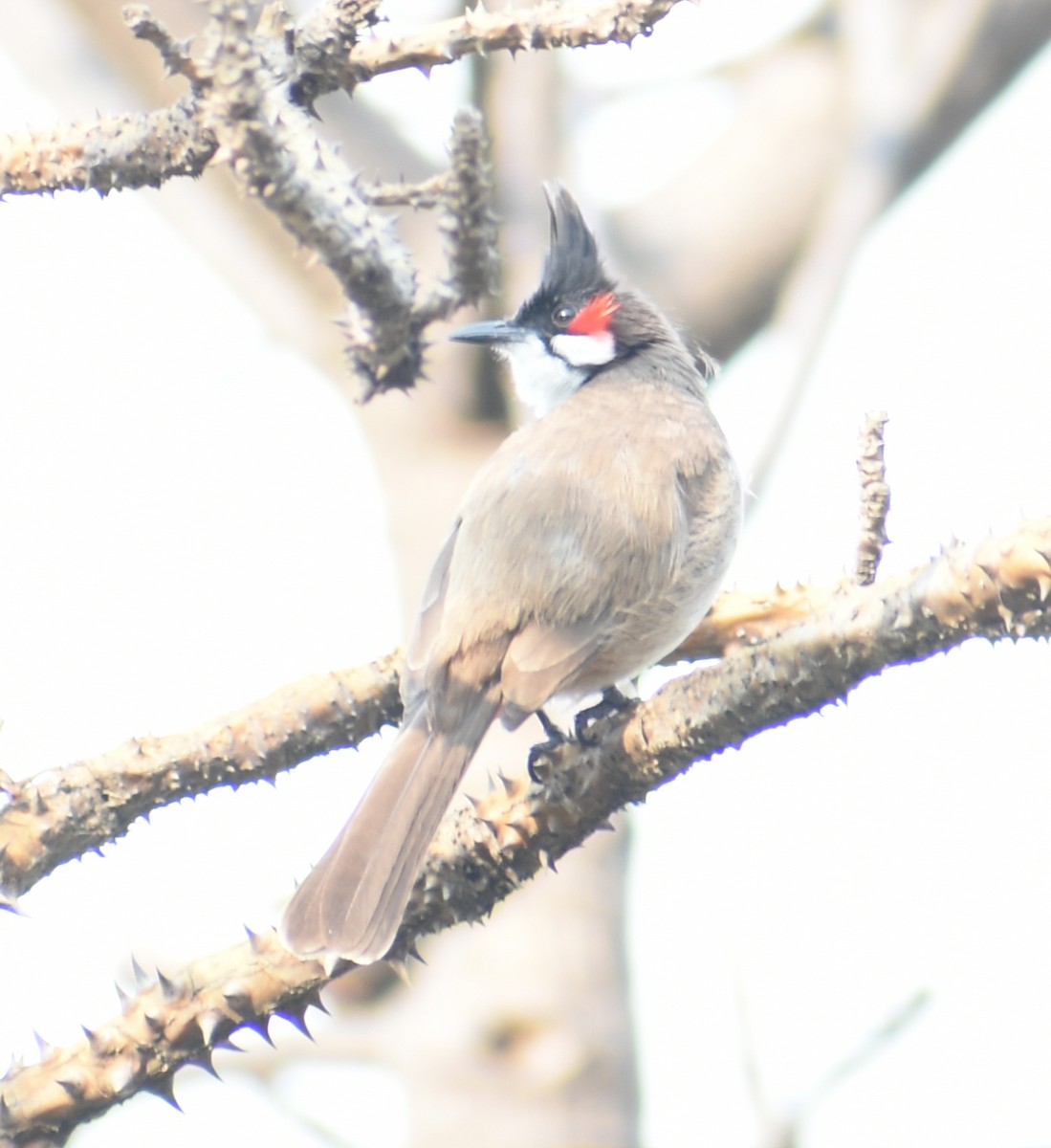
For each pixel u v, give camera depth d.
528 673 7.80
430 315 6.71
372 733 6.96
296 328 14.51
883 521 6.22
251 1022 6.14
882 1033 9.94
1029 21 14.36
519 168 13.43
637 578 8.12
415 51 6.36
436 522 13.55
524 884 6.57
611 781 6.30
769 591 8.32
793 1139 9.87
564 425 9.07
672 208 15.03
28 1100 5.99
